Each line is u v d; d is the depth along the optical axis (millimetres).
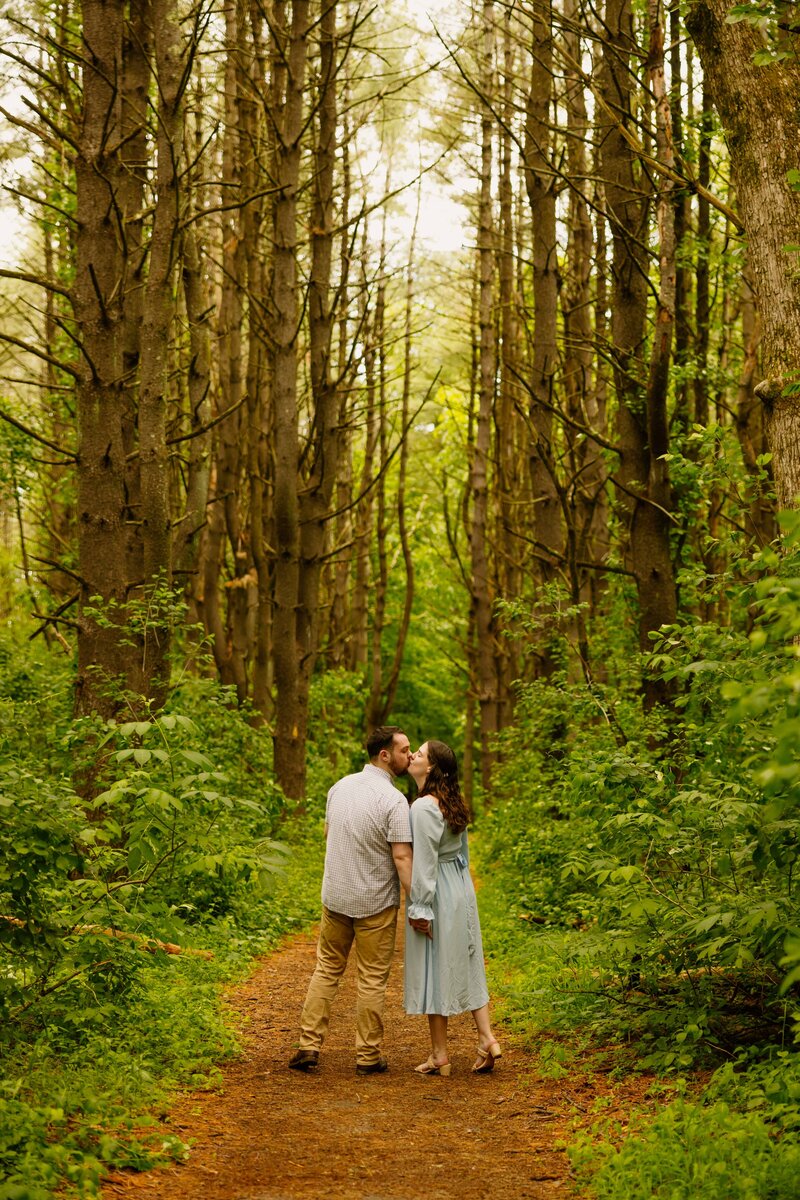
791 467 6516
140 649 10703
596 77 12141
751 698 3146
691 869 5891
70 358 17500
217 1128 4969
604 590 20719
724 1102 4516
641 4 11789
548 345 15531
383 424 27266
